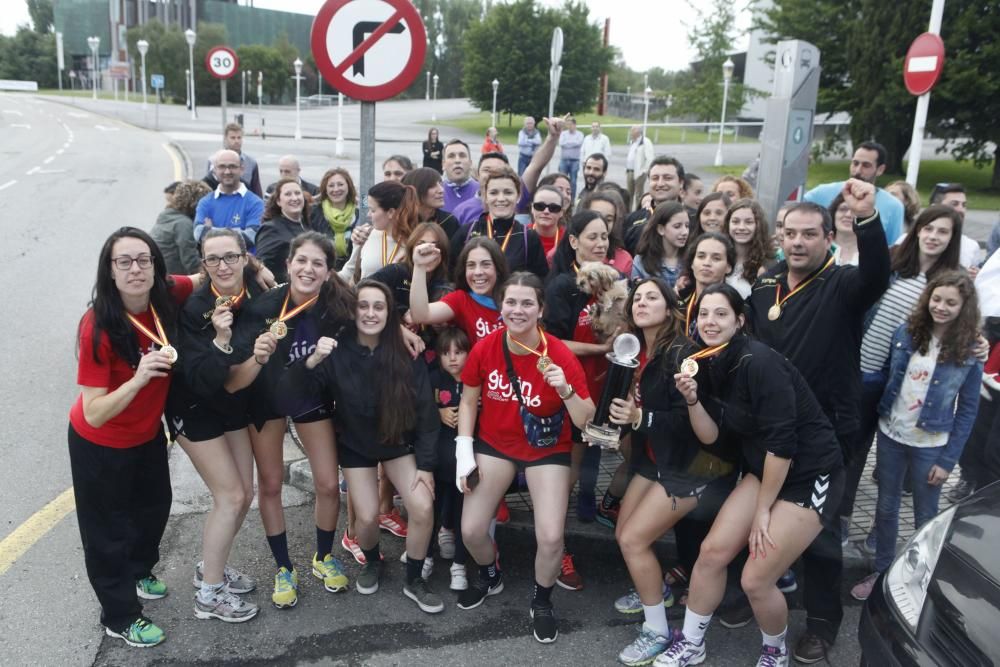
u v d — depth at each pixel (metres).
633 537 3.48
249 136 33.06
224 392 3.47
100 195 16.64
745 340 3.27
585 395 3.60
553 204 4.89
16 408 6.05
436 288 4.30
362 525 3.83
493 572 3.89
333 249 3.65
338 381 3.67
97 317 3.13
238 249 3.45
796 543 3.22
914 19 20.55
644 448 3.58
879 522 4.07
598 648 3.59
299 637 3.57
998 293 4.87
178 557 4.18
